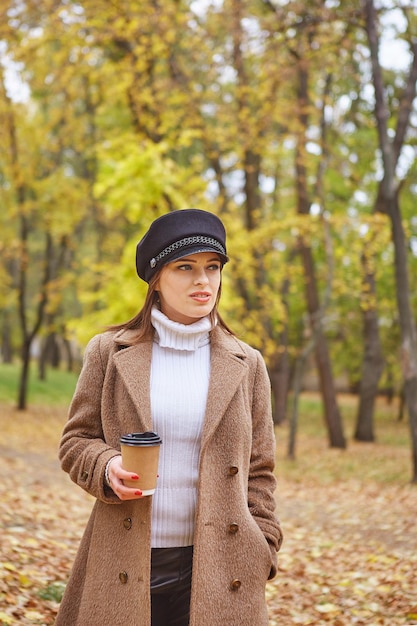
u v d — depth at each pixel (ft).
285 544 24.58
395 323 80.07
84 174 81.05
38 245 99.35
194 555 7.06
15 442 50.78
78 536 21.90
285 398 84.84
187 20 41.73
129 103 47.96
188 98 47.24
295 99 55.36
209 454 7.25
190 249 7.33
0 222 80.38
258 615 7.11
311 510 32.32
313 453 57.72
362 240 48.37
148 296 7.66
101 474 6.93
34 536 20.03
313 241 63.82
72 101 59.26
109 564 7.13
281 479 43.60
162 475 7.25
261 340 49.39
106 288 42.29
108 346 7.70
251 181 53.78
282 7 40.78
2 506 23.43
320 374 62.54
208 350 7.72
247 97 47.85
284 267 54.65
